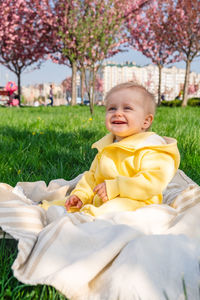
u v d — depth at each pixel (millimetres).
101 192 1772
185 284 1156
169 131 4887
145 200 1760
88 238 1364
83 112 11781
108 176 1892
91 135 4840
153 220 1541
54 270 1272
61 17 17359
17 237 1391
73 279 1203
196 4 17547
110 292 1153
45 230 1442
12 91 23109
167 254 1242
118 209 1686
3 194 1915
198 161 3150
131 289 1131
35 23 20797
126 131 1873
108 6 8570
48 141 4297
